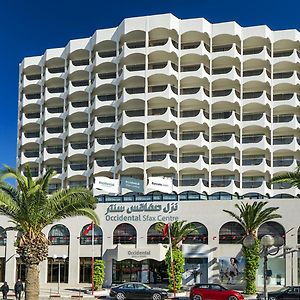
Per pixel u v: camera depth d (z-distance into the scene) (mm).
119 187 71312
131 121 84438
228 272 61062
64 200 30078
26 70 101312
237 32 87562
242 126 85375
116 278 63344
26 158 96938
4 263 67500
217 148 84375
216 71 89062
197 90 87438
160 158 84062
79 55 94938
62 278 65688
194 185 81500
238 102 85812
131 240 64625
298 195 81062
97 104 88625
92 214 30469
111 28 91062
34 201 29328
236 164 83688
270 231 60781
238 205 57531
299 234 59844
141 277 62625
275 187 82875
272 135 86000
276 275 59406
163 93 84125
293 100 85812
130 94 85562
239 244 61281
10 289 60000
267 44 88812
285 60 87438
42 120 97062
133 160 84750
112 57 89750
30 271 29812
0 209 29484
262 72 86625
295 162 83625
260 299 40406
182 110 87062
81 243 65875
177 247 57000
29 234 30047
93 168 86375
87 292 54125
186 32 87312
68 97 94125
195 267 62125
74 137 92250
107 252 64000
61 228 66562
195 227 62906
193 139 83500
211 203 63000
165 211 64188
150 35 87938
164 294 43969
